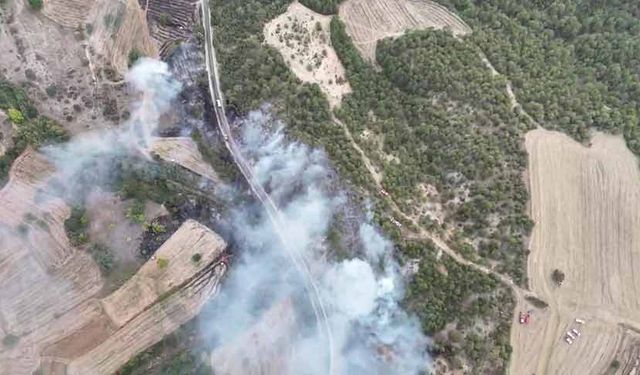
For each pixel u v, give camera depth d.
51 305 110.69
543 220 108.88
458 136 114.75
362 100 125.62
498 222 108.31
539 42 128.25
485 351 101.00
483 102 116.94
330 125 121.75
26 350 107.88
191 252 117.75
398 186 115.12
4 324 108.75
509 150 113.25
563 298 105.69
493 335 102.25
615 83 122.31
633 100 120.00
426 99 121.25
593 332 104.50
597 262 107.56
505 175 111.06
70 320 110.31
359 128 122.06
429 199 113.62
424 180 115.25
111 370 107.50
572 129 114.94
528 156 112.62
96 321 110.75
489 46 125.00
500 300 104.38
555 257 107.38
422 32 126.38
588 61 126.81
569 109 117.31
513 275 106.19
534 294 105.50
